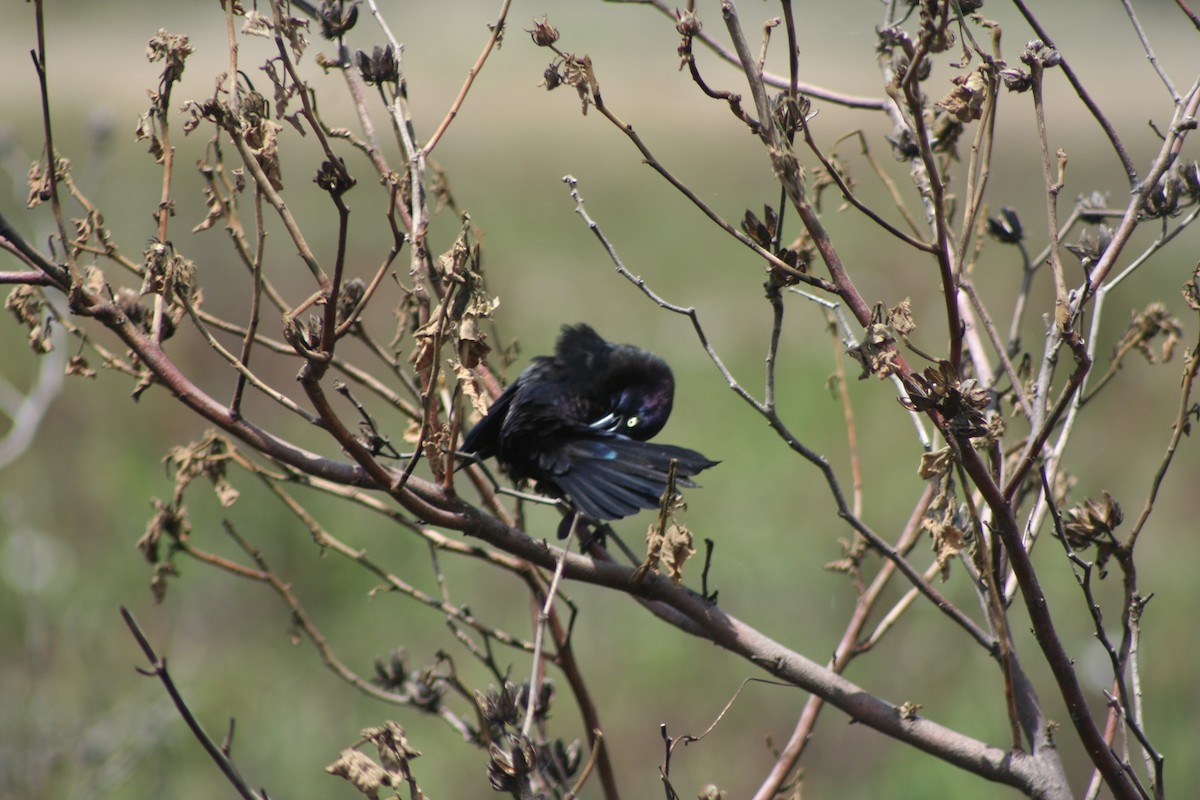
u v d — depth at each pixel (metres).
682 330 21.61
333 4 5.14
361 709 11.70
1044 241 22.69
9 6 46.66
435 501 4.88
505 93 41.00
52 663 10.52
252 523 14.31
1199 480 15.45
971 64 4.44
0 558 12.88
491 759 4.41
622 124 4.46
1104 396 17.55
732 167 32.91
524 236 27.22
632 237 26.84
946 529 4.66
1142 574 13.25
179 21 45.19
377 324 19.25
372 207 27.23
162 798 9.34
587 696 5.91
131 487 15.47
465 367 4.84
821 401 18.62
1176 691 11.13
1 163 10.87
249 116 4.50
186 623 12.50
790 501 15.95
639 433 7.36
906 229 24.59
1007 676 4.84
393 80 5.14
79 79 40.12
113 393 18.00
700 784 11.21
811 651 12.91
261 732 11.26
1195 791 10.15
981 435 4.20
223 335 19.39
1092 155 30.27
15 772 8.91
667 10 5.82
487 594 13.93
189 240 23.48
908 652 12.61
